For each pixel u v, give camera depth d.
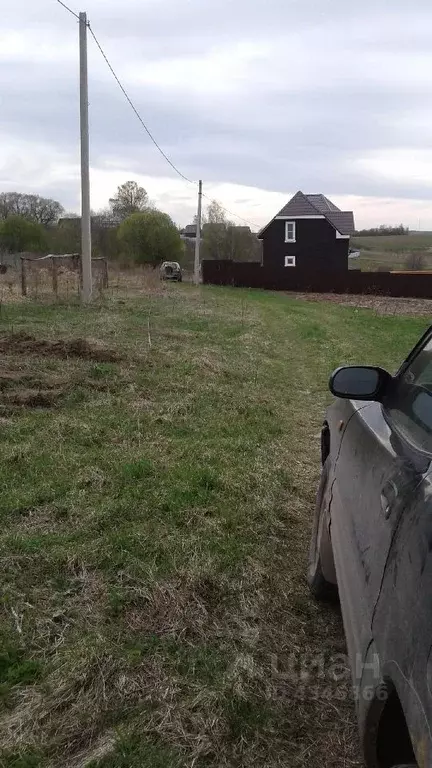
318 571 3.35
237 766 2.37
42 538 3.92
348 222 48.69
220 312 19.48
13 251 58.72
